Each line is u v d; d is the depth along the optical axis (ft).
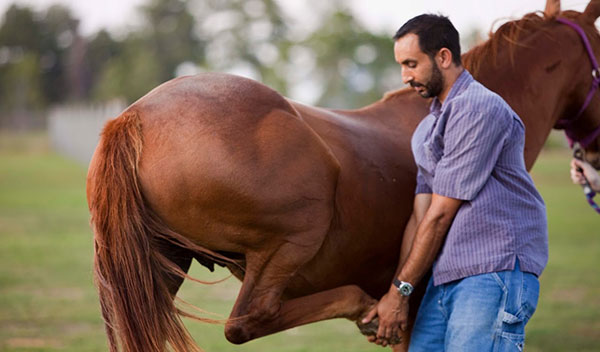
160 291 11.06
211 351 20.76
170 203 10.85
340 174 12.05
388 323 11.92
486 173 11.11
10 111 232.94
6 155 141.79
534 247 11.48
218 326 24.03
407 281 11.66
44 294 28.25
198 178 10.71
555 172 95.71
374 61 160.86
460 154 11.07
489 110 11.03
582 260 35.70
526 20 15.31
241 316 11.34
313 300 11.97
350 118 13.55
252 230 11.11
